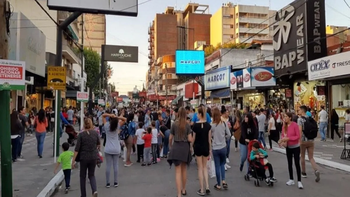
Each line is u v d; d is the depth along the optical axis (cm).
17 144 1185
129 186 846
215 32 9481
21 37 1809
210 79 3572
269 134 1505
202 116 768
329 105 1898
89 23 9369
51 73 1209
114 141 845
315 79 1772
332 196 725
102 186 852
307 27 1888
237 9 8981
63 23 1267
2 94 618
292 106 2259
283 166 1107
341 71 1558
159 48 10444
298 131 809
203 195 736
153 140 1208
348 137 1220
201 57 3384
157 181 903
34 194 741
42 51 2298
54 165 1110
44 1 3425
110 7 1299
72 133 1577
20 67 611
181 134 719
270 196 727
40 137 1275
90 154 711
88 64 5756
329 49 2023
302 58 1936
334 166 1077
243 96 2988
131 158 1352
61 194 785
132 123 1359
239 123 1109
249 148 874
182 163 743
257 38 8988
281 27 2162
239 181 879
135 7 1334
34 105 2944
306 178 916
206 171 756
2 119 617
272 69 2353
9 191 620
